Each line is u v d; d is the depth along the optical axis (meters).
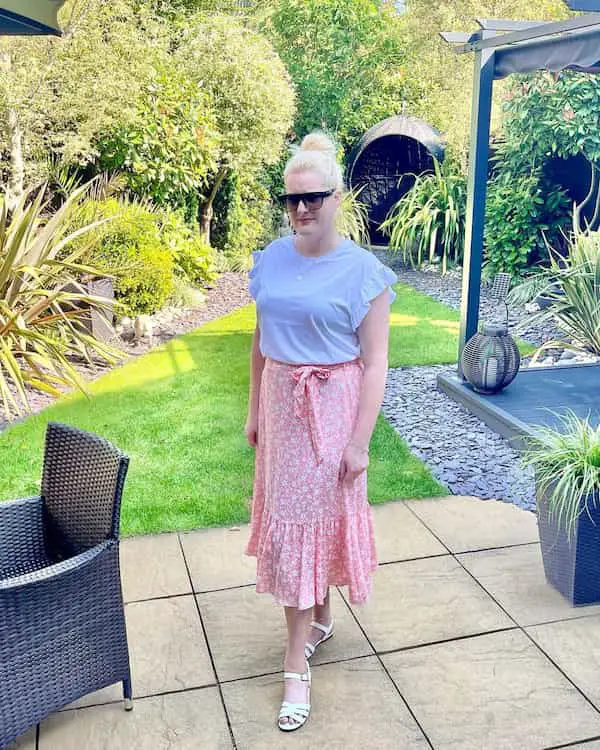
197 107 8.36
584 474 2.62
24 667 1.95
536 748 2.10
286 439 2.15
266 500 2.25
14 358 4.68
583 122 7.92
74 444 2.25
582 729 2.16
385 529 3.31
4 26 2.77
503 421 4.44
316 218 2.03
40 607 1.94
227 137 9.16
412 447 4.31
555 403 4.70
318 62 12.49
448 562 3.04
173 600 2.79
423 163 11.82
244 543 3.19
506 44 4.32
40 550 2.41
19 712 1.96
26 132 6.62
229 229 10.05
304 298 2.06
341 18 12.48
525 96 8.25
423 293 8.65
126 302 6.62
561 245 8.67
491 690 2.32
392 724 2.19
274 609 2.74
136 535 3.25
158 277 6.72
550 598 2.79
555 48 4.12
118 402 4.98
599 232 6.49
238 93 8.98
